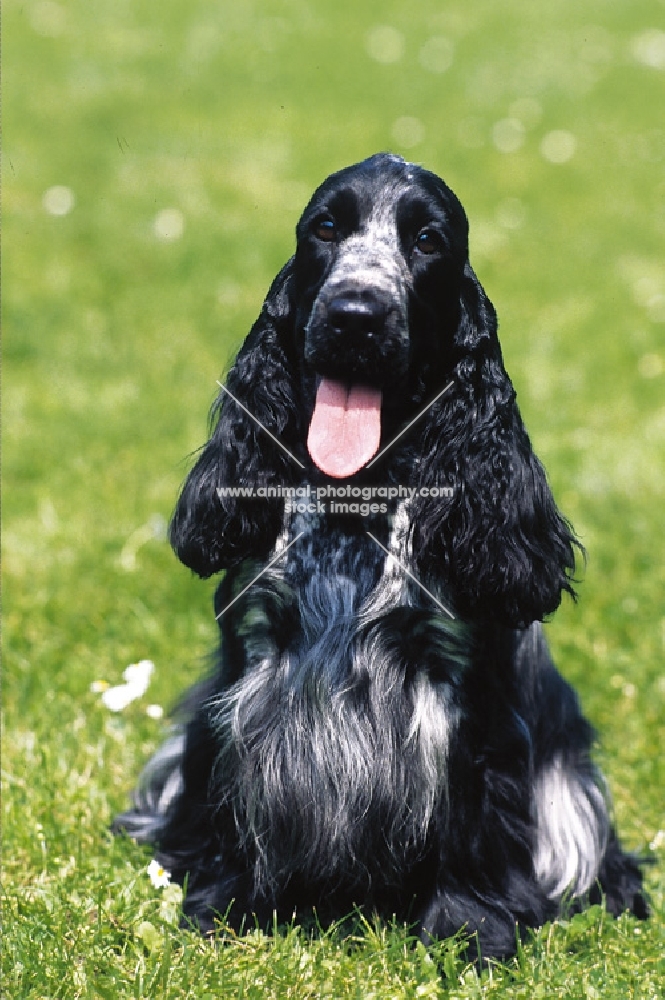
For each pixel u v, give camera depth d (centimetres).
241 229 1247
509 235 1287
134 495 749
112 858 418
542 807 422
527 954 378
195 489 410
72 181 1340
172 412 883
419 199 374
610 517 732
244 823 402
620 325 1088
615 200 1386
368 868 395
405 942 372
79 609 612
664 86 1725
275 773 390
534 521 402
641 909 422
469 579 388
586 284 1180
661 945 379
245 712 392
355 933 398
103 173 1366
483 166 1459
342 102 1631
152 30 1889
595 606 620
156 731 509
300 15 1991
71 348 998
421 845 388
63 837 425
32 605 612
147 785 452
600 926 385
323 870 395
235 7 2017
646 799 470
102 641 579
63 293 1104
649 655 571
